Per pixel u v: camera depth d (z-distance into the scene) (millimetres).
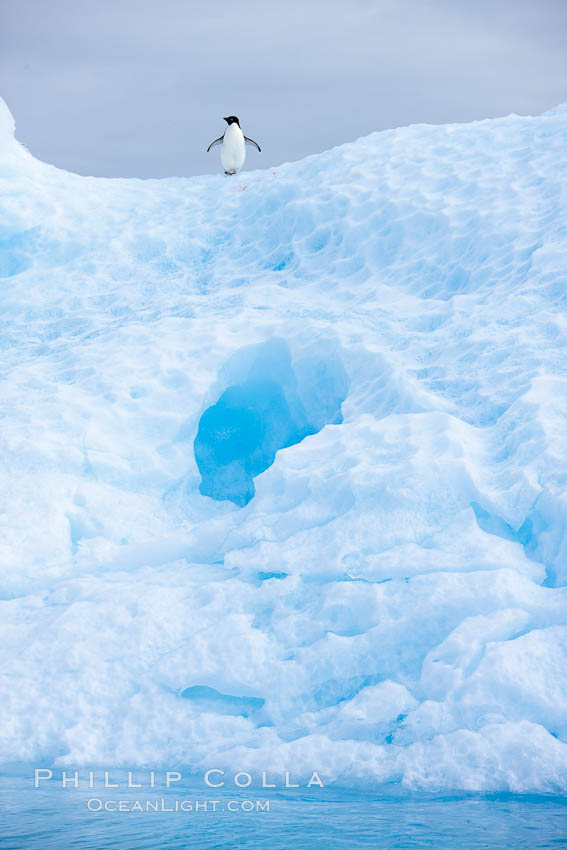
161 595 6898
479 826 4039
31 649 6520
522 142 13297
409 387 8539
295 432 10094
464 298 10320
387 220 12398
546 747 4883
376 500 6988
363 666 5930
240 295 11609
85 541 8062
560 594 5941
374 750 5180
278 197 14023
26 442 8945
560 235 10492
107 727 5895
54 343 11703
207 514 9031
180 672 6059
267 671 5977
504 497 6680
